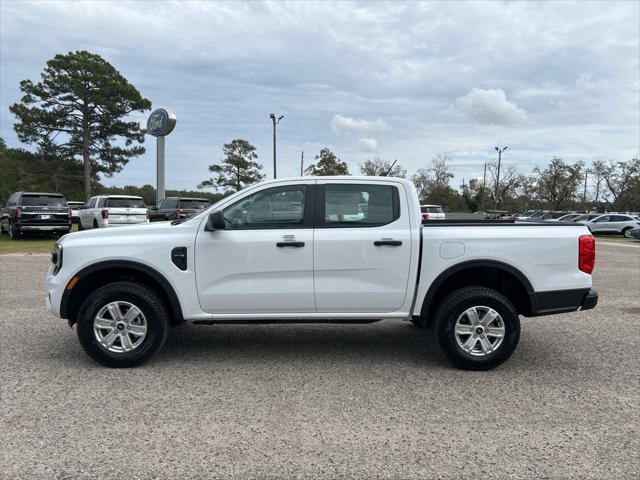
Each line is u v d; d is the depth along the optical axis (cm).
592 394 422
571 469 303
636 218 3303
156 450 321
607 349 555
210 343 569
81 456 312
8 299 798
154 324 474
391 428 356
